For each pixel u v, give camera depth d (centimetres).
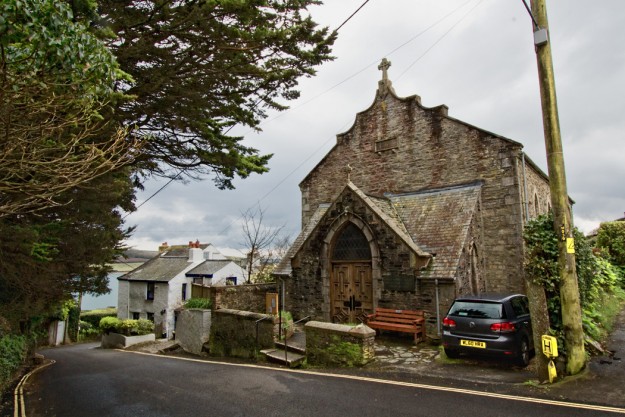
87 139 620
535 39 793
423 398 688
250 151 962
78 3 464
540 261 803
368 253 1405
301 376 902
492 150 1502
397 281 1302
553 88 788
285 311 1550
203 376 953
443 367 919
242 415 636
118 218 955
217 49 667
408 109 1742
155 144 861
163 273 3119
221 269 3183
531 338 948
